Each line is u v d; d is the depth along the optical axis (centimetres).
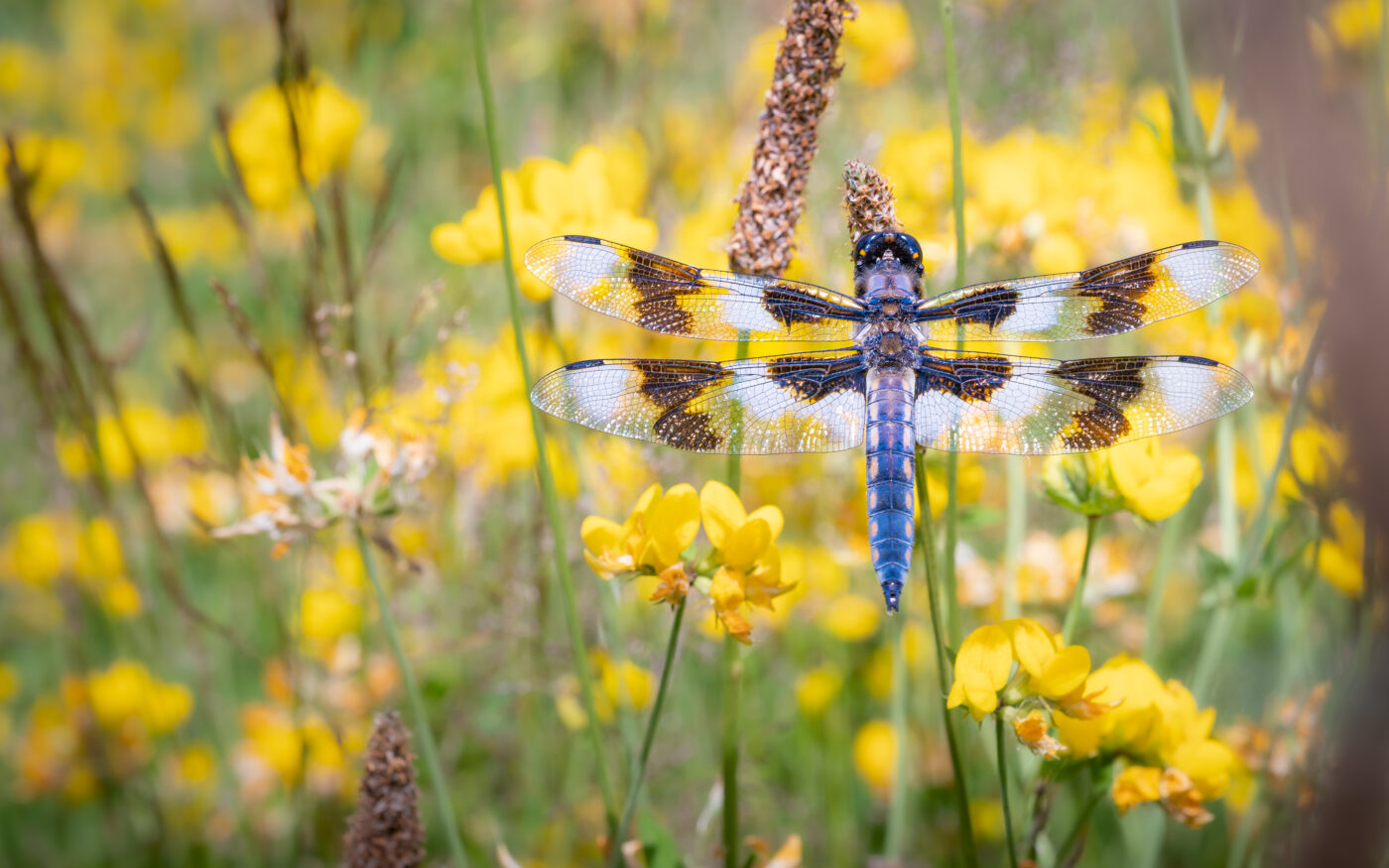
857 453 54
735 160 56
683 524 45
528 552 53
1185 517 52
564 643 53
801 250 50
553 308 51
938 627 45
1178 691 45
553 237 49
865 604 54
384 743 45
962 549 53
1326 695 44
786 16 46
